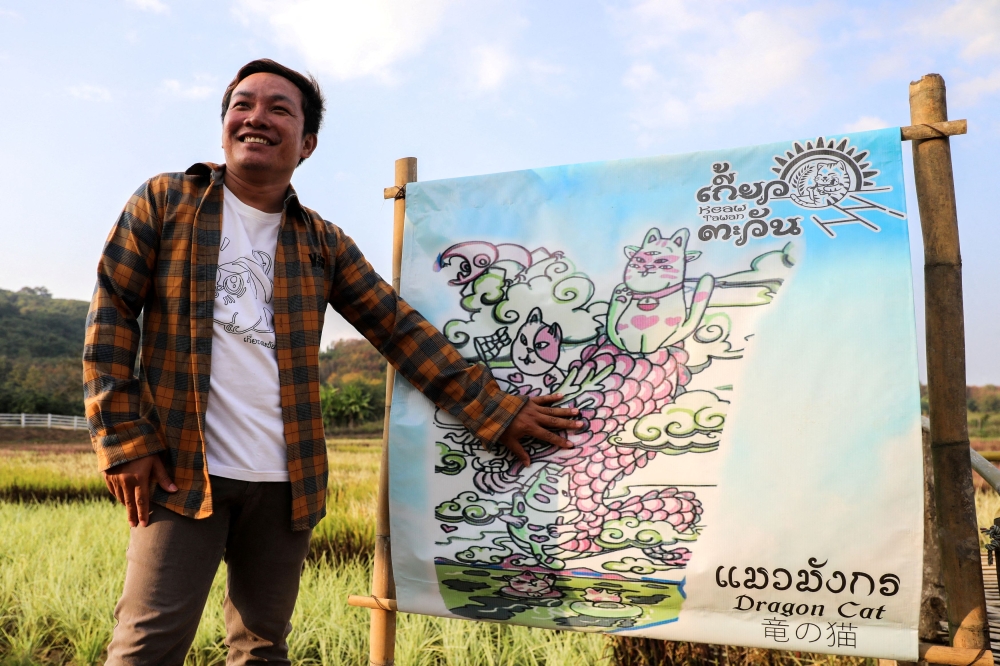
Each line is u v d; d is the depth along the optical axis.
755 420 1.53
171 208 1.50
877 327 1.48
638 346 1.65
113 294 1.40
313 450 1.58
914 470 1.42
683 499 1.56
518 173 1.85
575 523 1.64
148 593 1.36
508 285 1.80
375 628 1.85
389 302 1.80
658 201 1.70
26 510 6.15
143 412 1.43
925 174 1.50
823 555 1.45
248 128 1.55
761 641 1.48
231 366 1.47
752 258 1.59
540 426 1.68
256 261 1.56
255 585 1.55
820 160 1.58
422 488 1.79
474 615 1.72
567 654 3.03
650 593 1.57
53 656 3.29
